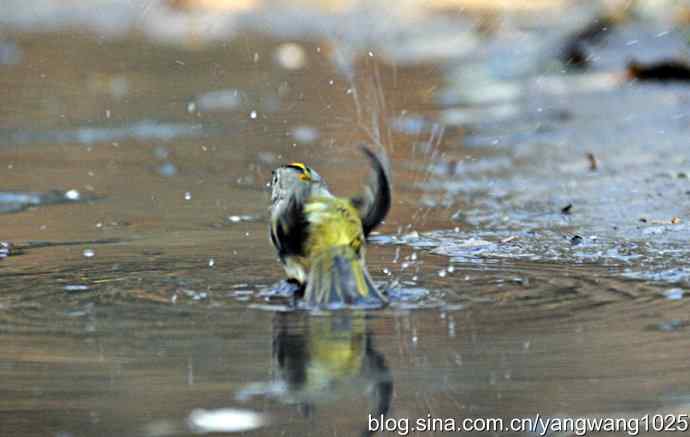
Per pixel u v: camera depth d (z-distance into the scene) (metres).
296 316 10.22
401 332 9.62
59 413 7.80
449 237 13.83
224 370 8.66
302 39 38.19
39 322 10.07
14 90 28.95
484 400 7.96
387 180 11.11
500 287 11.18
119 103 26.97
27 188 17.81
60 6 50.09
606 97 24.30
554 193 16.53
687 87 24.56
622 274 11.68
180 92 28.41
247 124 23.78
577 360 8.72
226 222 15.15
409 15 41.78
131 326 9.91
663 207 15.25
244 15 45.38
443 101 25.62
